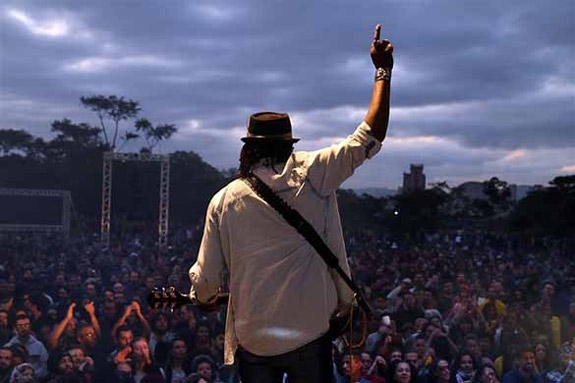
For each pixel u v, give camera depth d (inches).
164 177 1692.9
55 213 1865.2
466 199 2832.2
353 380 98.7
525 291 655.1
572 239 1892.2
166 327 419.2
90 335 394.3
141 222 2824.8
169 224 2655.0
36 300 463.2
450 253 1304.1
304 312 91.3
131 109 3198.8
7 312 426.9
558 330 502.3
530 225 2182.6
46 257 1009.5
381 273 778.2
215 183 3063.5
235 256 92.8
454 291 645.3
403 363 374.6
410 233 2369.6
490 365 413.7
